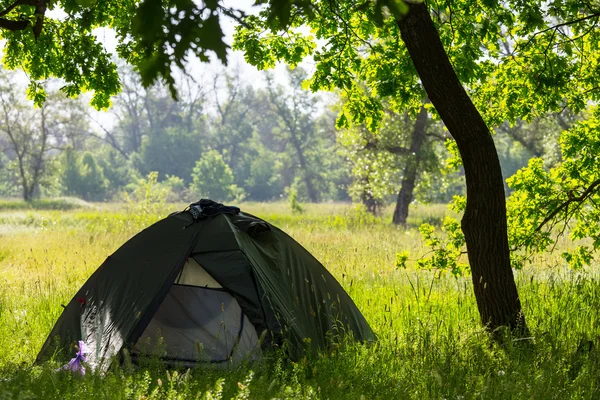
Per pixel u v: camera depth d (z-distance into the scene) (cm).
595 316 755
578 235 910
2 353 704
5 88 6662
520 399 497
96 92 938
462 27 819
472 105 668
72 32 905
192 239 674
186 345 646
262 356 605
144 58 221
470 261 704
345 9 821
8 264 1509
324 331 689
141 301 634
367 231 2502
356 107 878
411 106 863
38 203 5744
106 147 10894
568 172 873
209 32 214
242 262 646
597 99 883
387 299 984
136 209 3164
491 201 680
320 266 763
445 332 699
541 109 897
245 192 9656
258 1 232
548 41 855
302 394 476
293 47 915
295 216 3822
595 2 820
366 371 577
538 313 805
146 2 213
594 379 540
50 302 973
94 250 1738
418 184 3250
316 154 9256
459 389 522
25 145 6912
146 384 473
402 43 827
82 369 575
